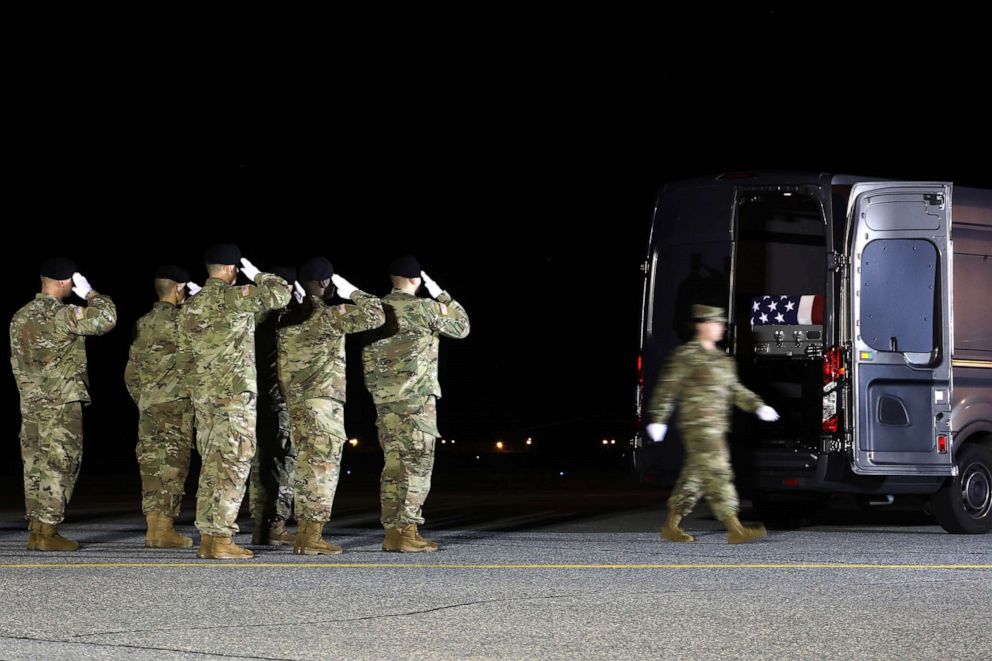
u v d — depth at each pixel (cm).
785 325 1252
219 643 667
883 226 1191
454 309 1073
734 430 1255
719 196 1248
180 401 1087
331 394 1038
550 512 1557
